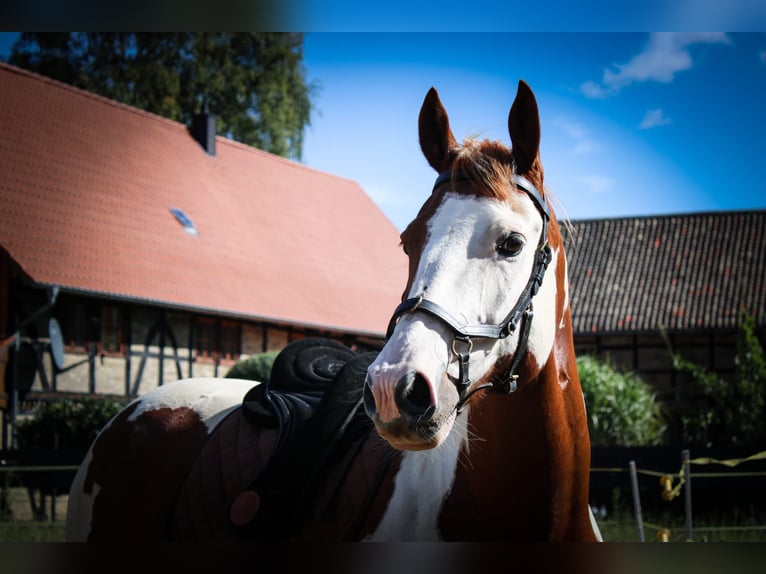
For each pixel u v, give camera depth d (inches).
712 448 381.4
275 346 773.9
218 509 115.6
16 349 549.3
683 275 924.6
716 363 855.1
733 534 348.2
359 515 99.7
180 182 837.2
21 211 622.8
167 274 690.2
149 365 648.4
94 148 770.2
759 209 993.5
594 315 899.4
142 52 1168.2
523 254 86.5
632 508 429.7
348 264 940.0
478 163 88.4
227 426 125.6
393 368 76.7
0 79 747.4
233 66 1224.2
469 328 81.6
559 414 93.3
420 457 98.8
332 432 107.3
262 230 877.8
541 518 92.7
